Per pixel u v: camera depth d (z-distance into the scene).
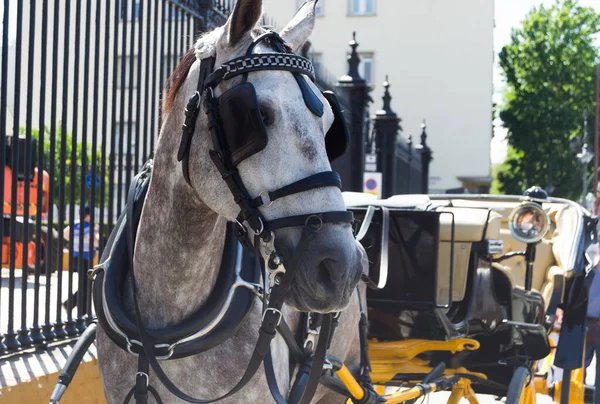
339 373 3.54
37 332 4.83
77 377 4.70
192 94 2.59
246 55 2.46
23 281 4.71
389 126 15.03
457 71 31.70
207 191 2.49
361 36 32.06
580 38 45.97
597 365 5.97
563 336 5.18
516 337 4.80
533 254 4.93
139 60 5.75
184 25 6.43
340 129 2.63
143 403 2.67
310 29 2.77
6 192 8.53
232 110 2.36
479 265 4.86
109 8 5.39
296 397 3.00
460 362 4.91
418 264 4.43
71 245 5.20
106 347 2.89
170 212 2.69
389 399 3.91
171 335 2.68
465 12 31.61
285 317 3.10
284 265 2.33
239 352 2.77
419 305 4.41
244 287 2.82
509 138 46.34
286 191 2.32
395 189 15.40
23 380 4.20
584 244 5.56
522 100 45.69
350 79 12.03
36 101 8.12
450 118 31.80
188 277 2.71
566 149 44.66
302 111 2.38
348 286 2.30
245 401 2.75
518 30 46.84
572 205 6.07
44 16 4.71
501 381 4.98
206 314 2.72
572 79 45.31
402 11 31.94
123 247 2.96
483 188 31.77
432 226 4.41
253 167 2.36
